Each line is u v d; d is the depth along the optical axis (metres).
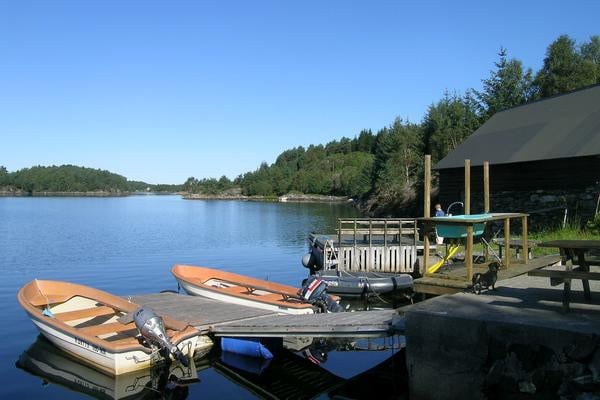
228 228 44.09
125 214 66.38
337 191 113.75
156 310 11.68
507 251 11.15
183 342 9.69
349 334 8.24
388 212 47.72
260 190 145.12
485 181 12.22
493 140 27.25
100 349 9.38
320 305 12.16
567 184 21.92
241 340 10.27
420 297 15.85
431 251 18.08
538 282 9.81
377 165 65.12
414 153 58.03
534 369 6.08
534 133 25.33
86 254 26.72
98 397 8.37
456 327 6.66
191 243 32.34
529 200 23.47
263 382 9.04
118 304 11.13
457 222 9.87
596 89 26.36
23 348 10.74
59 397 8.36
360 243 19.70
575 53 52.66
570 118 24.92
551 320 6.43
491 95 54.72
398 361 9.75
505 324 6.31
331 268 18.64
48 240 33.38
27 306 10.91
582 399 5.61
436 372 6.81
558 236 18.23
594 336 5.72
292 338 10.66
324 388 8.73
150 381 9.06
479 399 6.49
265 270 22.33
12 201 112.69
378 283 15.65
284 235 37.97
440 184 28.55
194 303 12.56
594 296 8.23
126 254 26.83
